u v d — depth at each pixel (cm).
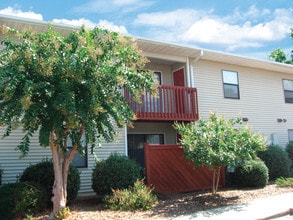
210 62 1750
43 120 842
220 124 1181
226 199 1127
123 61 919
